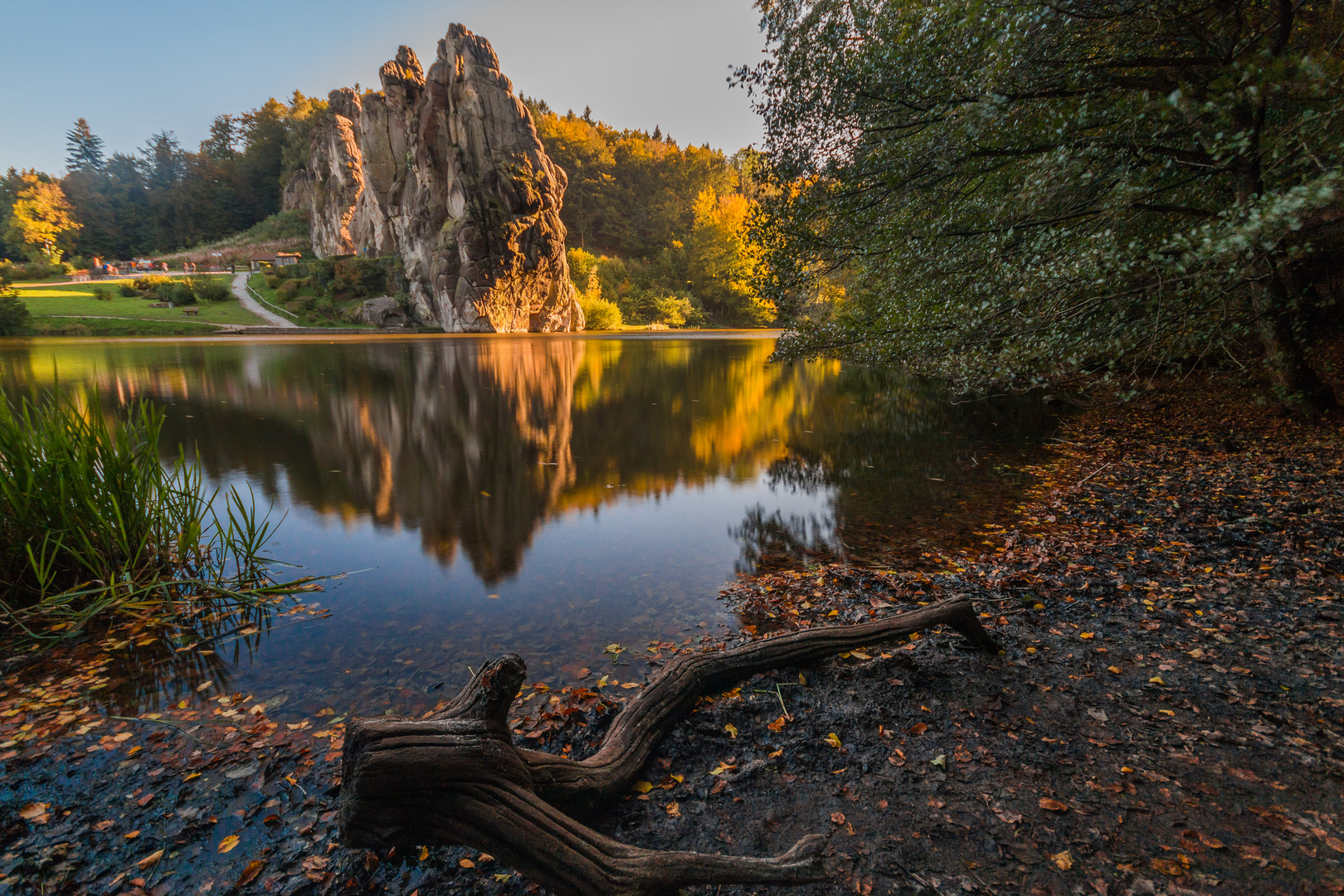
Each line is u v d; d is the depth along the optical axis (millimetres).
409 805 1661
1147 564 4297
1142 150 5344
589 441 9945
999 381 7348
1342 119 4137
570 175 86125
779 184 8844
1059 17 5059
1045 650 3229
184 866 1969
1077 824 2049
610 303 65688
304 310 49250
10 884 1895
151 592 4301
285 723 2809
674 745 2523
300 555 5086
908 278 8164
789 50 7715
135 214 101625
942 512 6043
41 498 4184
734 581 4496
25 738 2701
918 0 6047
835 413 12680
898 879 1855
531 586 4441
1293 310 7402
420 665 3340
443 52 49562
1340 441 6934
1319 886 1779
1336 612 3426
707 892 1860
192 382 16375
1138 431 9008
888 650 3287
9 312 34188
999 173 7027
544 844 1687
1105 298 5773
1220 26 5586
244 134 113250
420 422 11492
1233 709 2641
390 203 56062
